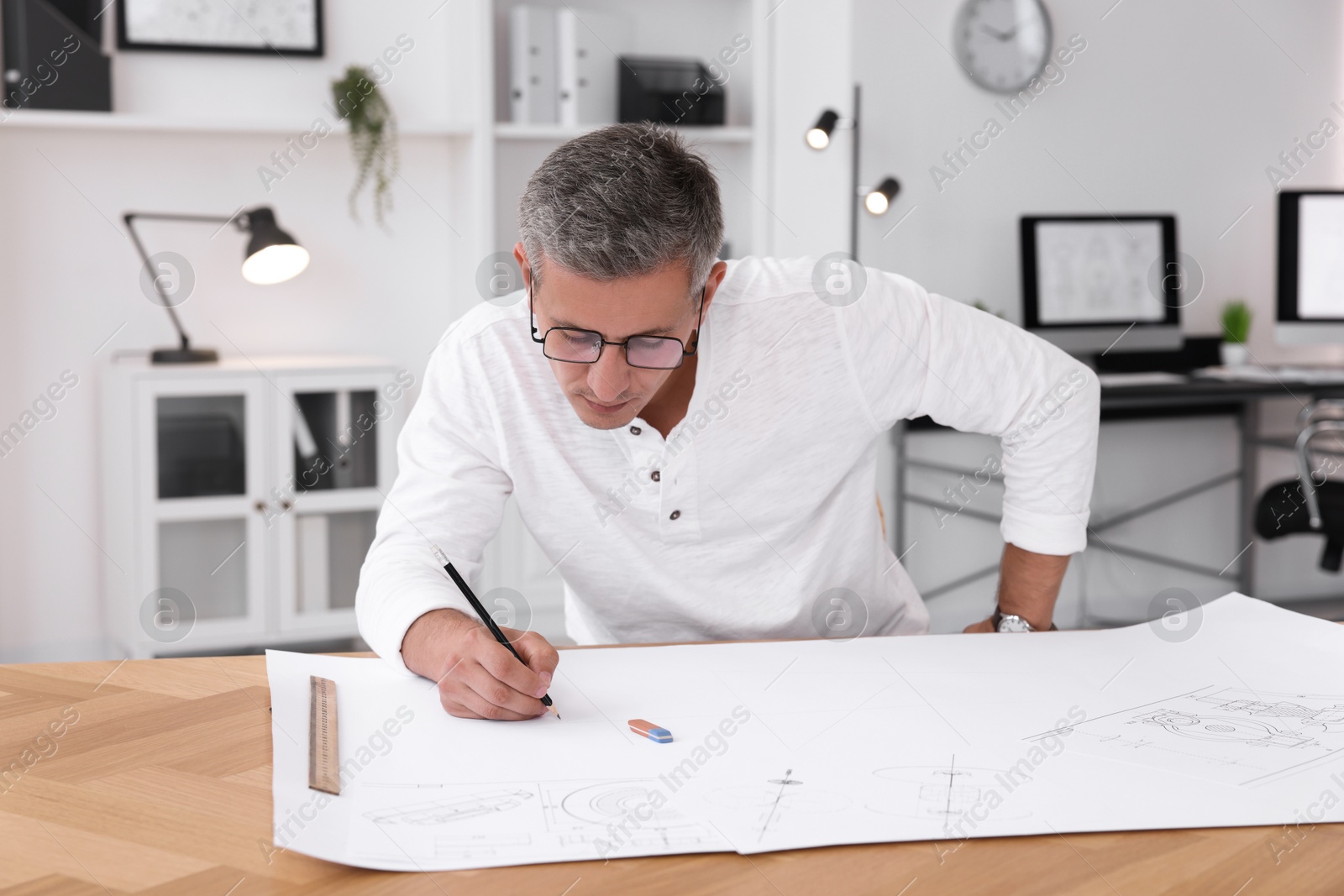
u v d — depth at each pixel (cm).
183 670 90
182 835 61
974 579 327
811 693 84
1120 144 338
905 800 65
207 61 293
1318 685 86
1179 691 85
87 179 284
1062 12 328
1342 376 313
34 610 289
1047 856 58
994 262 329
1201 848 59
